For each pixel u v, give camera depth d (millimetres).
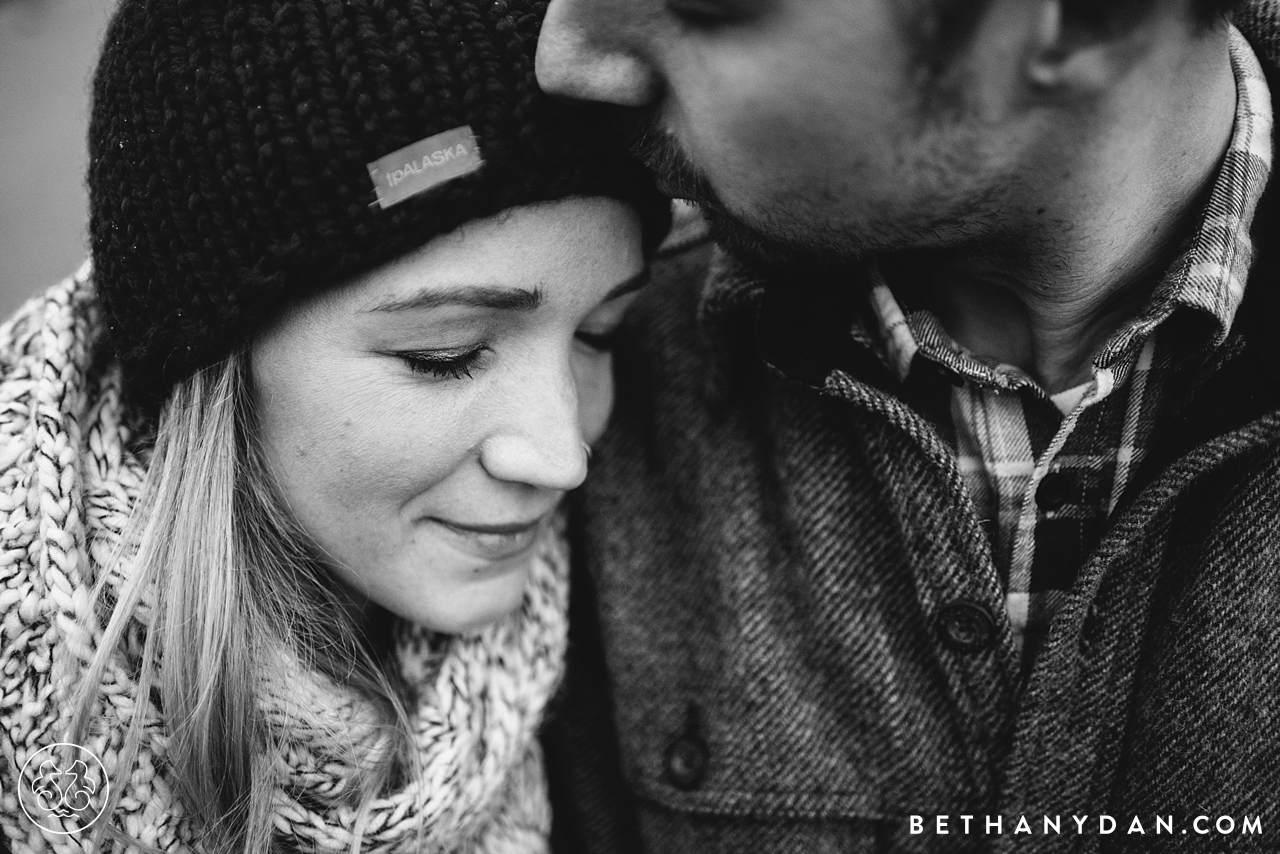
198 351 834
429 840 932
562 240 795
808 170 693
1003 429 930
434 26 743
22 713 824
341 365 804
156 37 779
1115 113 686
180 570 871
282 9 744
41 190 2148
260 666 898
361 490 851
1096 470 907
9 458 877
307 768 896
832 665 1000
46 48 2324
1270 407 815
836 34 630
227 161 765
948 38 626
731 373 1015
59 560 849
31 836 829
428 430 822
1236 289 799
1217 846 858
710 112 693
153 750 864
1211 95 768
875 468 947
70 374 924
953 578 910
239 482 891
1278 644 834
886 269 903
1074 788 894
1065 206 733
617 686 1097
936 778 971
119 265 840
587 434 983
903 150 677
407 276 768
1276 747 842
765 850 1037
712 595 1048
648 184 834
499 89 748
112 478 918
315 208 756
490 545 896
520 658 1001
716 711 1041
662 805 1077
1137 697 890
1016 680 914
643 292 1118
